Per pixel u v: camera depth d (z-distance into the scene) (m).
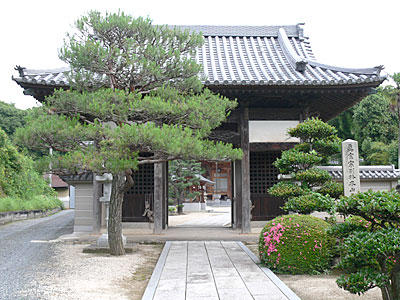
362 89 11.40
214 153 7.85
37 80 10.58
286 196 9.27
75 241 11.16
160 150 7.36
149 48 8.25
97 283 6.40
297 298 5.29
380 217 4.54
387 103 30.58
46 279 6.65
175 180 29.98
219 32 16.80
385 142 31.19
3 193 22.39
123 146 7.37
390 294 4.55
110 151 7.40
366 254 4.17
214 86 11.23
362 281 4.33
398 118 28.08
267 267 7.48
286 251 7.09
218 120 8.51
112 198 9.32
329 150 9.49
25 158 25.77
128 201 13.36
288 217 7.62
